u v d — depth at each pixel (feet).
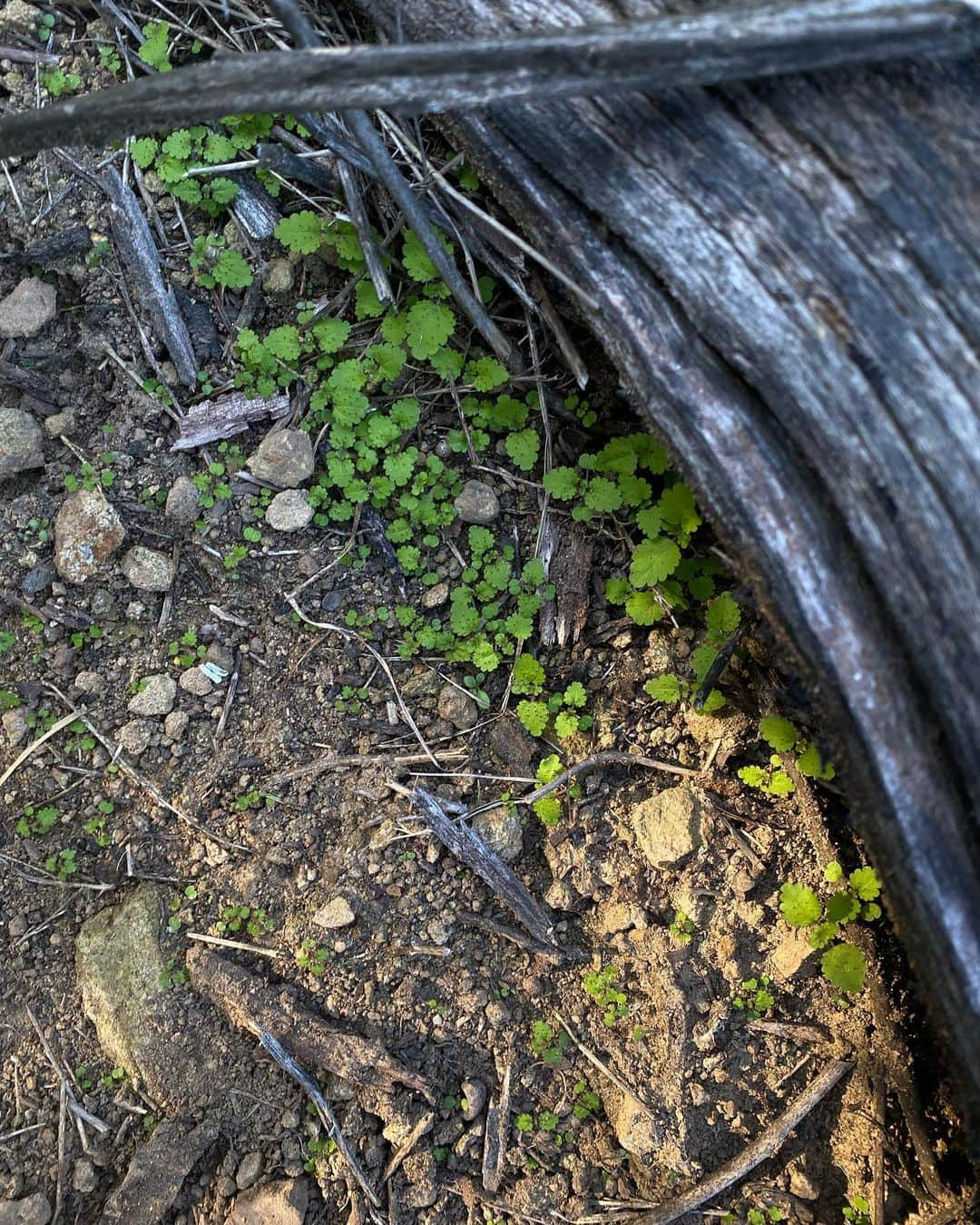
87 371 1.51
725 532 1.26
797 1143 1.46
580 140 1.24
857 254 1.13
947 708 1.13
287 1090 1.50
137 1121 1.50
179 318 1.50
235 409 1.51
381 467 1.54
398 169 1.40
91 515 1.49
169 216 1.49
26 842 1.53
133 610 1.53
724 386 1.22
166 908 1.54
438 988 1.53
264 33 1.46
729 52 1.09
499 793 1.56
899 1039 1.41
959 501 1.11
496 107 1.26
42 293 1.50
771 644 1.34
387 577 1.55
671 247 1.22
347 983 1.51
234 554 1.52
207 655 1.54
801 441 1.18
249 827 1.54
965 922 1.16
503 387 1.52
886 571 1.14
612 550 1.55
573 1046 1.52
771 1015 1.47
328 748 1.56
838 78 1.14
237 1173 1.48
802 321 1.16
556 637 1.56
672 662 1.53
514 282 1.44
